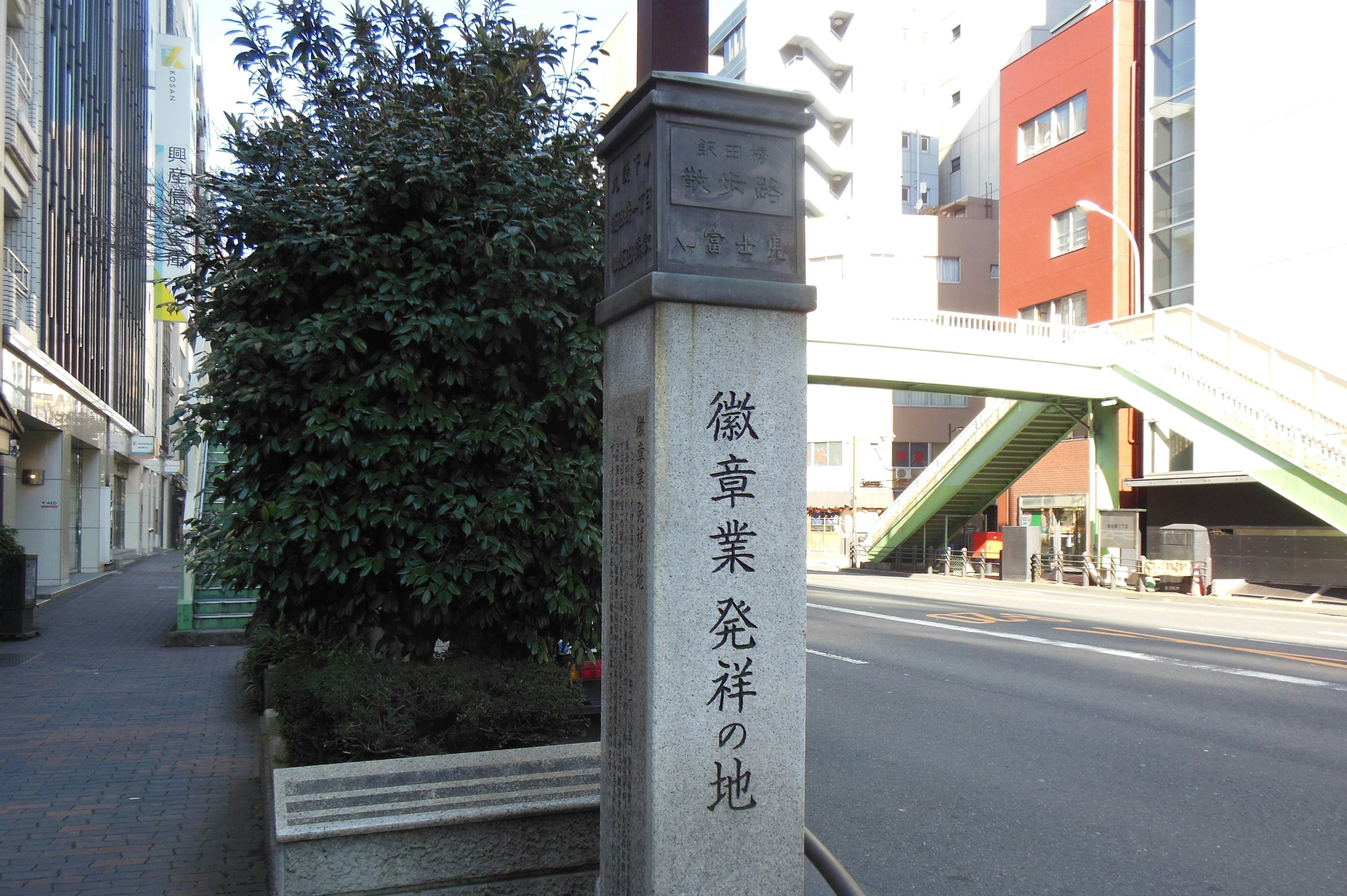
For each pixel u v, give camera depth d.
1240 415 22.61
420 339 5.30
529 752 4.83
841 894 3.12
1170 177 29.75
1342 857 5.39
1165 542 25.19
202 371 5.83
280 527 5.31
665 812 3.27
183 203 7.36
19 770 6.71
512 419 5.58
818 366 23.83
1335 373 23.91
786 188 3.56
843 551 45.97
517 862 4.12
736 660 3.38
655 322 3.35
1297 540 22.75
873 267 47.38
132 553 34.56
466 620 5.89
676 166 3.42
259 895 4.51
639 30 3.82
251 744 7.53
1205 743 7.91
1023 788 6.72
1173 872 5.19
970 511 33.91
